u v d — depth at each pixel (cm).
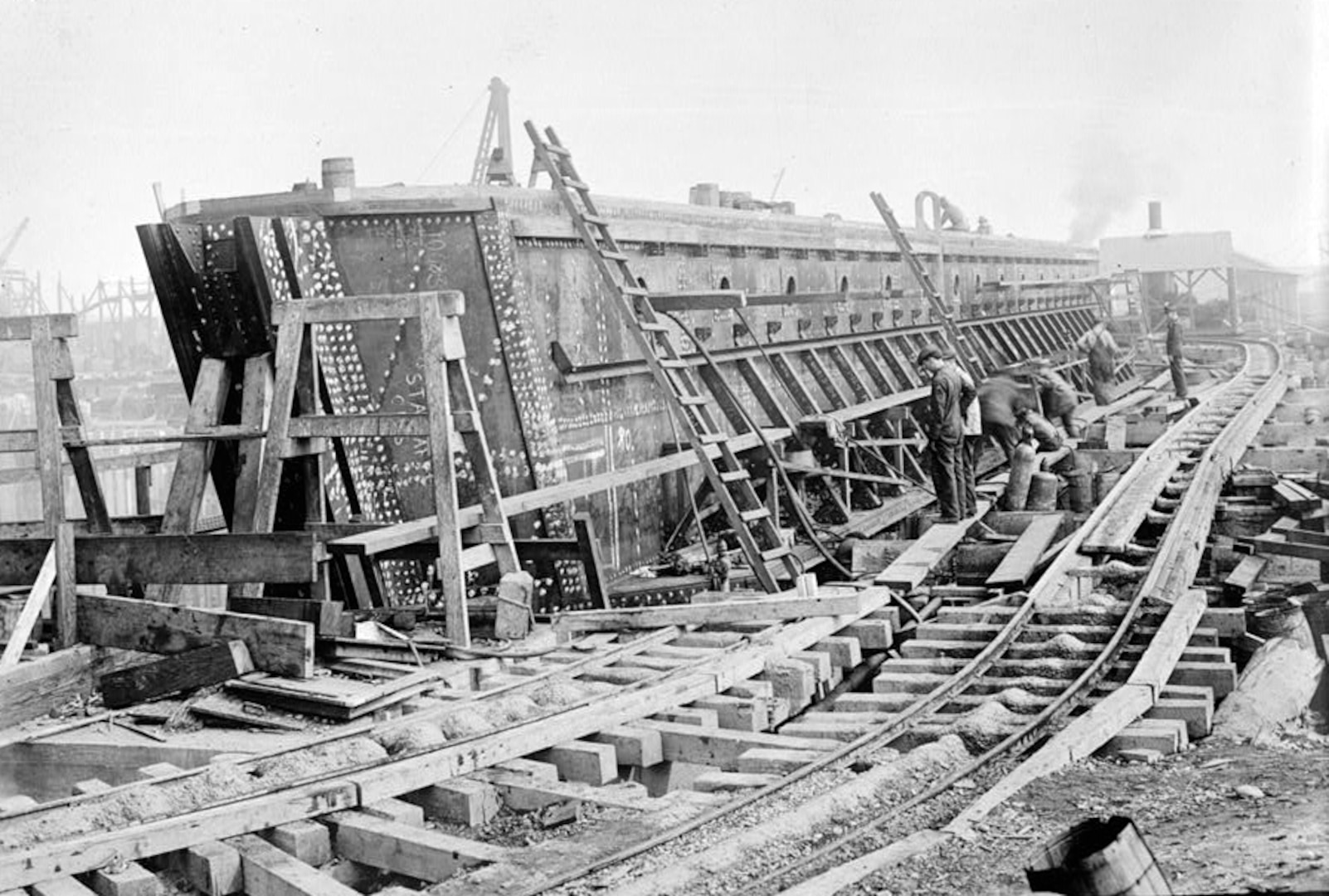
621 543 1437
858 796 689
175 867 621
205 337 1128
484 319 1260
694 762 808
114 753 796
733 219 1811
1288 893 477
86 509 1066
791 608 1044
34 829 611
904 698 910
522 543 1128
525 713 811
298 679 866
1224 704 867
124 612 945
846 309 2209
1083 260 4241
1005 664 959
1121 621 1038
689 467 1504
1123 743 772
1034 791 684
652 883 564
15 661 900
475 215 1254
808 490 1711
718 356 1677
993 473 2167
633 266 1520
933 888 545
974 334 2825
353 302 1045
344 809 666
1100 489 1770
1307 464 1845
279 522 1116
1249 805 630
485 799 700
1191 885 500
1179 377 2667
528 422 1273
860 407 1900
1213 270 4150
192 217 1253
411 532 1017
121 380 2733
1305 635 1041
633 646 980
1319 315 4072
